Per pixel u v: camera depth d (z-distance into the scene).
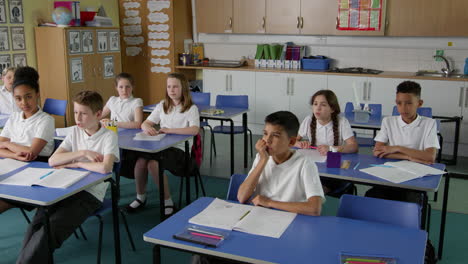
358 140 4.45
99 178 2.42
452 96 5.33
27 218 3.20
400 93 2.90
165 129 3.56
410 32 5.68
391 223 1.96
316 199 1.96
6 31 5.39
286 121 2.01
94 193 2.58
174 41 6.64
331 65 6.41
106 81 6.30
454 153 5.02
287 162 2.09
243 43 6.83
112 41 6.34
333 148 2.94
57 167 2.61
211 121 6.77
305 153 2.94
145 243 3.07
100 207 2.64
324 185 3.01
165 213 3.53
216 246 1.62
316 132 3.19
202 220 1.85
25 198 2.13
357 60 6.25
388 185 2.41
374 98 5.74
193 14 7.02
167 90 3.69
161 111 3.78
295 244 1.65
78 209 2.47
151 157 3.21
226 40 6.93
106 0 6.68
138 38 6.85
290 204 1.96
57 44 5.61
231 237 1.71
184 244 1.65
